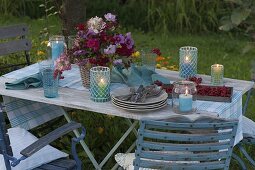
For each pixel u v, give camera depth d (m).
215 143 2.74
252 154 4.25
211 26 8.85
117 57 3.47
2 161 3.09
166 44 7.99
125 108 3.10
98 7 9.30
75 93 3.45
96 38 3.37
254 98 5.42
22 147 3.25
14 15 9.62
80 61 3.43
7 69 5.00
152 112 3.12
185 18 8.53
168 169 2.77
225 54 7.54
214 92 3.35
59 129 2.93
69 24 5.29
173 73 3.89
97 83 3.25
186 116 2.77
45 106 3.89
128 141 4.20
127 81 3.57
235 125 2.69
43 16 9.33
